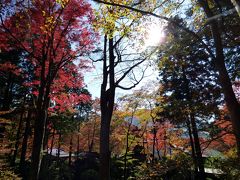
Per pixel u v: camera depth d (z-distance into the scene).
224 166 11.55
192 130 17.06
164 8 7.15
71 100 14.68
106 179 9.94
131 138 25.19
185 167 13.98
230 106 5.42
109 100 10.71
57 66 12.55
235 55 12.54
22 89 26.98
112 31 7.25
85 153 34.38
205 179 14.78
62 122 30.62
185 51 9.04
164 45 8.79
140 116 23.38
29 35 11.95
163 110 20.62
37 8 11.17
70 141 37.81
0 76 27.38
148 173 14.80
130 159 25.02
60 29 12.09
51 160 37.09
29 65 24.03
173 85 20.47
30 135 30.62
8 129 25.80
